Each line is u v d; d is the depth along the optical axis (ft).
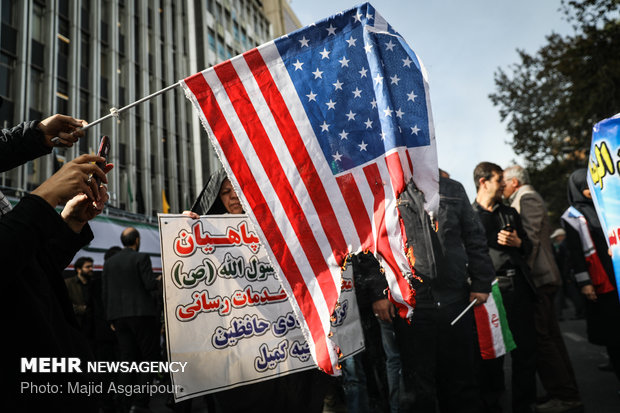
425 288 10.90
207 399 9.78
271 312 9.91
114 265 18.08
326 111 7.86
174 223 9.50
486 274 12.26
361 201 7.67
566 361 14.78
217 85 7.79
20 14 63.46
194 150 101.81
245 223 10.17
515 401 13.58
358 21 7.98
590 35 49.73
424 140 7.68
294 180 7.74
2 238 3.63
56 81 67.92
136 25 89.45
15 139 5.11
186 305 9.23
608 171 9.60
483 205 14.61
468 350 11.27
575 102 54.39
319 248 7.65
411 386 10.76
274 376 9.61
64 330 4.33
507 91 77.92
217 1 129.49
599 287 14.08
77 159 4.41
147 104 88.28
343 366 12.65
